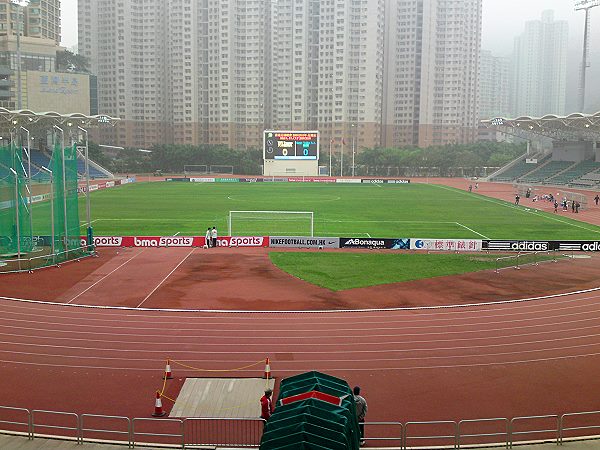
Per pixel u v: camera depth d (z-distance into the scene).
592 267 47.59
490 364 26.11
